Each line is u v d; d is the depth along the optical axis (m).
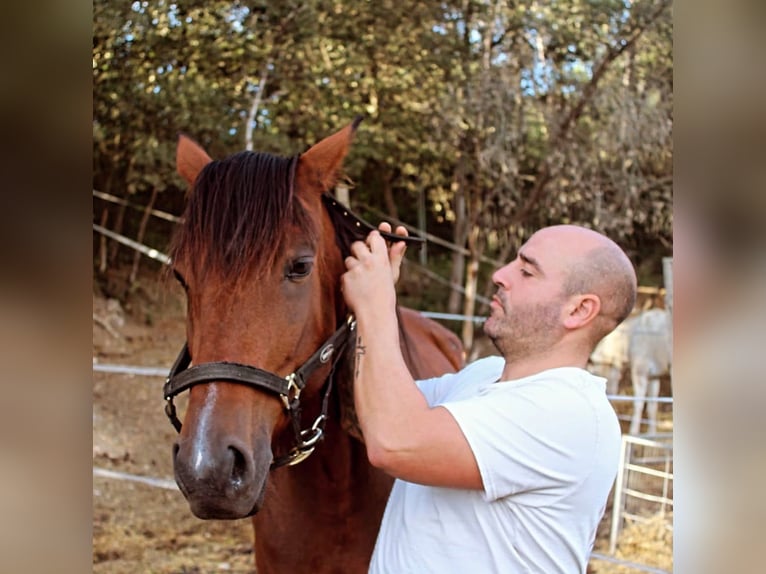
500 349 1.45
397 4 6.48
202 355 1.40
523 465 1.29
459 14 6.70
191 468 1.29
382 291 1.51
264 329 1.43
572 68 7.09
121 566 4.27
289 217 1.47
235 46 6.41
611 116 6.99
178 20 6.09
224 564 4.39
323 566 1.94
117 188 8.09
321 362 1.59
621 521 5.03
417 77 7.09
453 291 8.91
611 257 1.39
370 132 7.46
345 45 6.76
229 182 1.46
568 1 6.61
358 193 9.32
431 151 7.96
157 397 6.65
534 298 1.40
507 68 6.95
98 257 7.95
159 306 8.07
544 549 1.34
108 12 5.62
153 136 6.96
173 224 8.62
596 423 1.34
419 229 9.34
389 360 1.40
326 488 1.86
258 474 1.37
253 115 6.55
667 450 5.87
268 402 1.45
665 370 7.34
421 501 1.45
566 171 7.58
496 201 8.65
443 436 1.28
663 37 6.64
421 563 1.38
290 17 6.25
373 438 1.32
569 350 1.40
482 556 1.34
